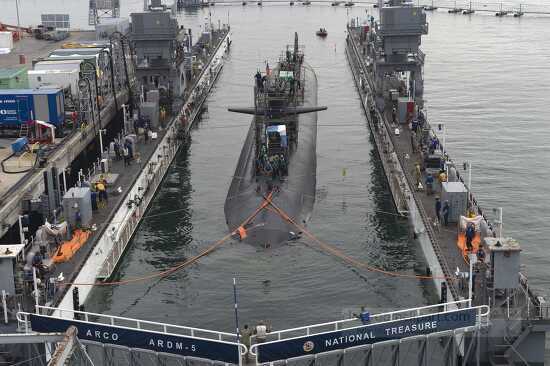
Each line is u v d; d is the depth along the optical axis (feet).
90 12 538.06
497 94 389.80
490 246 145.89
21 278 159.63
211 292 184.24
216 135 327.47
